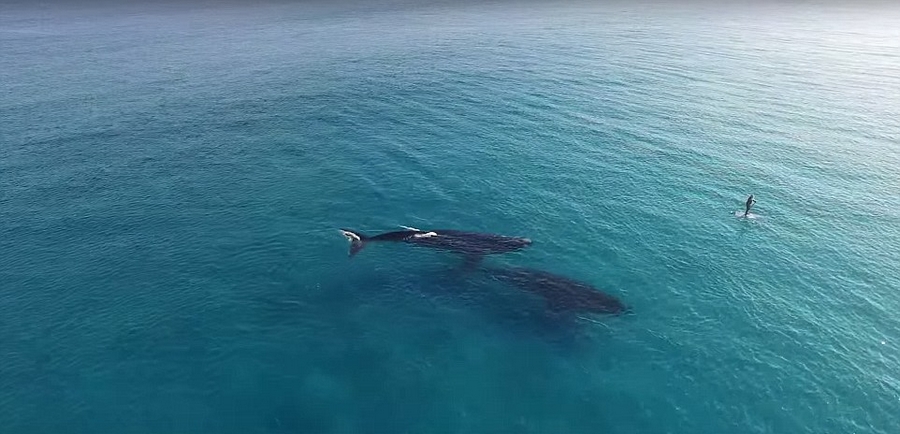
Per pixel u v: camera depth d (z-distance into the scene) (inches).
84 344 1332.4
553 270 1574.8
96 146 2383.1
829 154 2209.6
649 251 1643.7
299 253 1656.0
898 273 1525.6
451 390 1208.2
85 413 1164.5
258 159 2268.7
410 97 2994.6
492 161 2215.8
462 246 1608.0
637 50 3976.4
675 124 2529.5
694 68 3437.5
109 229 1775.3
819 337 1323.8
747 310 1409.9
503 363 1267.2
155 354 1307.8
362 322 1392.7
